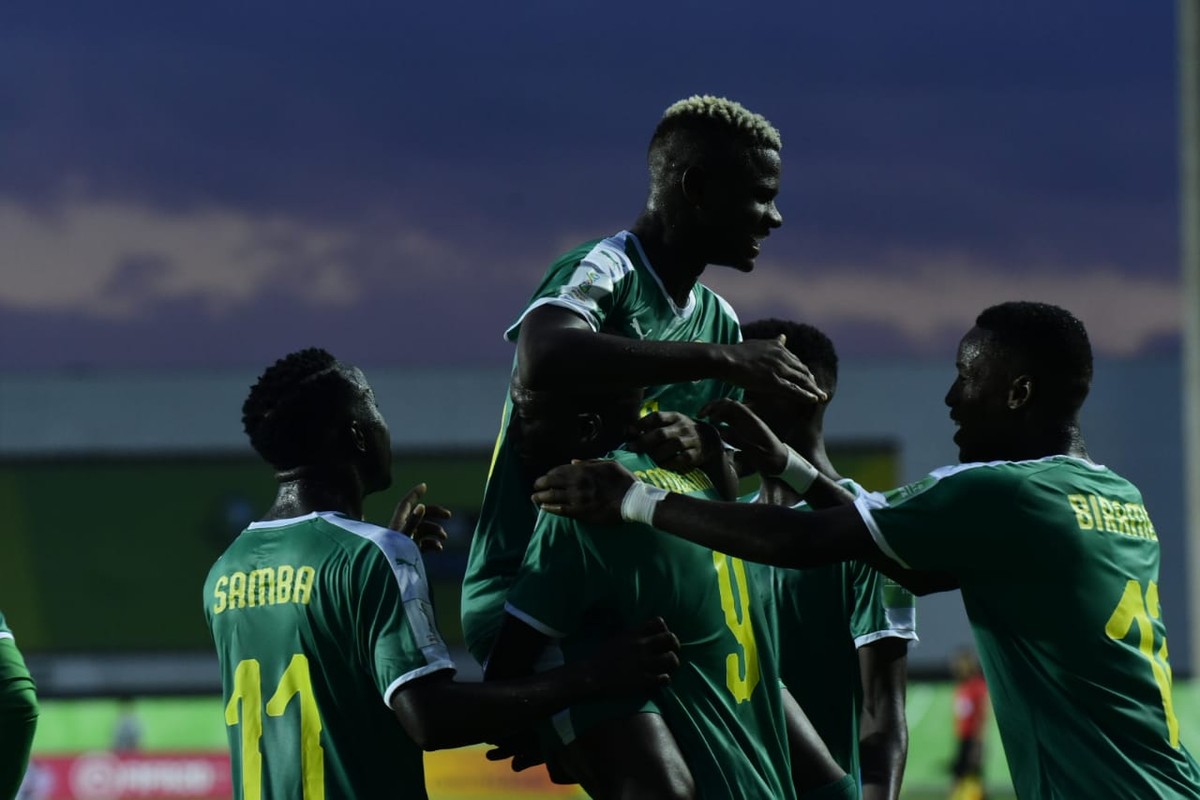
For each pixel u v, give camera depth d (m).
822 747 6.64
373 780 5.85
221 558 6.22
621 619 5.80
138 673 32.28
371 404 6.28
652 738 5.64
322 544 5.95
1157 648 5.96
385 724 5.89
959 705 24.14
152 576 32.41
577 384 5.63
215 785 24.94
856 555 5.76
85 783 24.86
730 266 6.43
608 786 5.74
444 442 32.78
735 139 6.18
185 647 32.44
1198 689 24.25
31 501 32.62
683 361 5.59
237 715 5.99
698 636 5.84
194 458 32.69
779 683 6.34
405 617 5.75
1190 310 27.31
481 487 32.41
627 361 5.56
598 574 5.73
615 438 6.14
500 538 6.44
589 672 5.58
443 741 5.60
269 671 5.93
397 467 32.53
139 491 32.59
